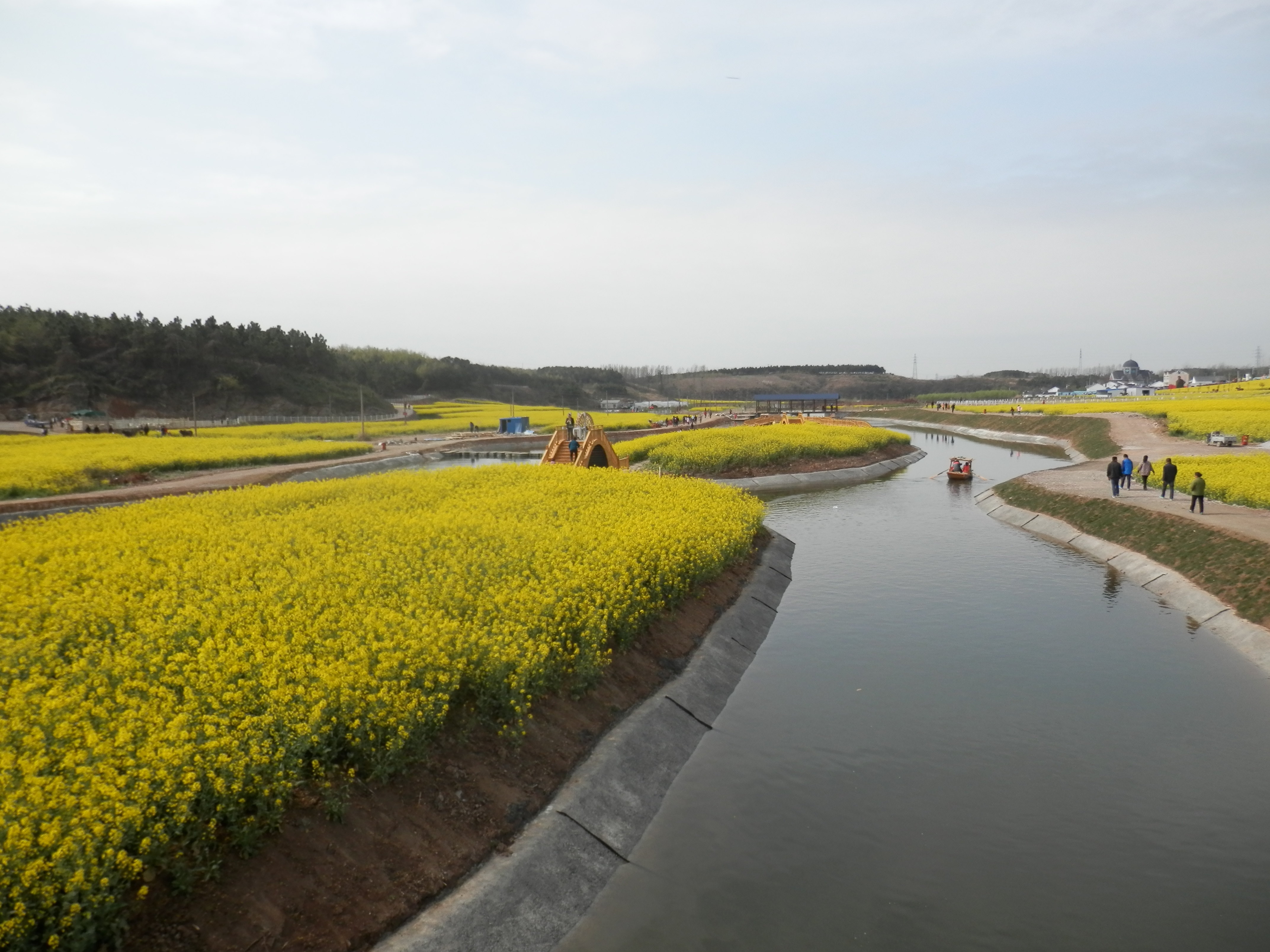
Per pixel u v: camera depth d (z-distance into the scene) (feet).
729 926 29.84
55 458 146.51
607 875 32.48
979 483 154.30
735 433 205.05
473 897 27.94
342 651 34.04
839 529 105.29
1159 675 53.42
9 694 28.94
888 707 48.75
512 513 71.51
